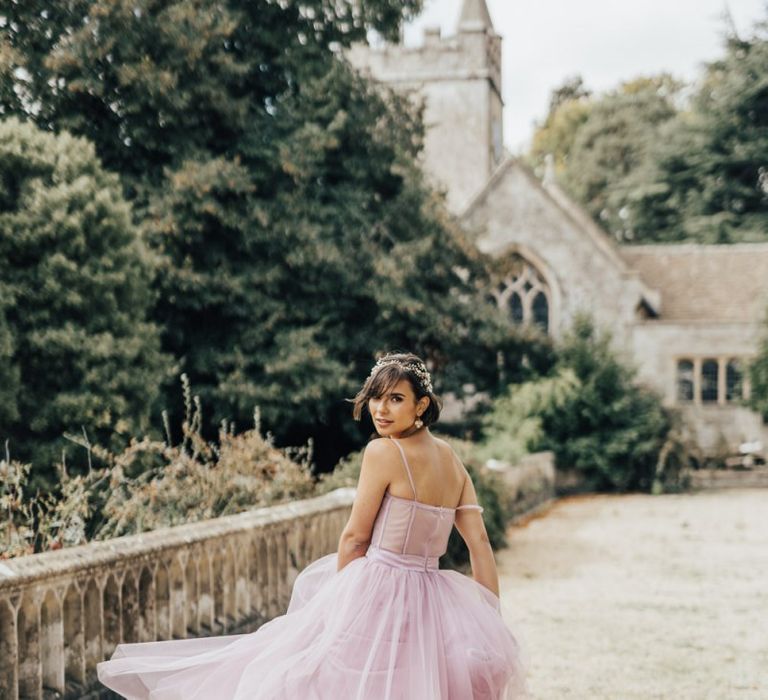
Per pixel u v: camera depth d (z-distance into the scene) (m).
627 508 18.91
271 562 6.97
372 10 16.64
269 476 8.74
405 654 3.36
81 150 11.42
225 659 3.62
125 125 14.63
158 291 13.21
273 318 14.89
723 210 40.72
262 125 15.71
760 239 38.38
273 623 3.66
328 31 16.94
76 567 4.59
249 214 14.78
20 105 14.01
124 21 13.77
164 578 5.47
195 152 14.63
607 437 22.81
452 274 20.12
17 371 9.75
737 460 26.67
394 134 17.73
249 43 16.06
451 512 3.66
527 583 10.05
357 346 16.72
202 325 15.16
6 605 4.15
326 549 8.01
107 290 10.80
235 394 14.44
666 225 42.25
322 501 8.12
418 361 3.64
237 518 6.55
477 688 3.44
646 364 27.58
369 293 16.33
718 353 27.50
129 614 5.12
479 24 35.78
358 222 16.95
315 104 16.36
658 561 11.55
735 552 12.30
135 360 11.38
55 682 4.51
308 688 3.35
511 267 20.78
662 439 23.34
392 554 3.54
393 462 3.56
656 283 30.44
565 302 27.55
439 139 35.97
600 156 46.88
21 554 5.46
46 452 9.97
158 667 3.67
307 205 15.80
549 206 27.61
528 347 22.77
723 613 8.51
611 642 7.41
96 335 10.53
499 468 15.55
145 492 7.18
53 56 13.58
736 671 6.55
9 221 10.17
